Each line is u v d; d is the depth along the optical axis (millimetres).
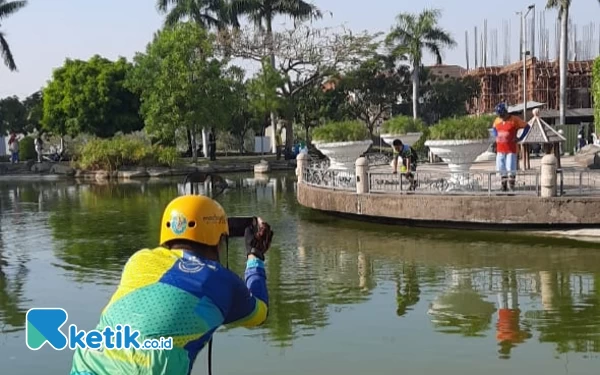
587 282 8211
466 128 12797
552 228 11352
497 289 8000
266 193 20750
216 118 34406
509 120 12445
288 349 6000
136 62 35156
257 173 31953
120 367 2518
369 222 13461
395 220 12969
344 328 6594
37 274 9484
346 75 41500
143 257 2721
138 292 2588
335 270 9281
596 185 12758
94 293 8250
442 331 6434
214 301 2631
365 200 13047
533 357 5652
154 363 2504
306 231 12727
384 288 8195
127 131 39969
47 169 35406
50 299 7992
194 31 34250
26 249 11633
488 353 5777
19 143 41969
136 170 31906
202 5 41344
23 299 8023
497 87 51844
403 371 5391
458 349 5898
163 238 2855
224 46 38250
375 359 5684
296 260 10023
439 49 40094
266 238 3199
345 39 39719
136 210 17172
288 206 16875
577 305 7227
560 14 33250
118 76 39500
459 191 12375
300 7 40188
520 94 49125
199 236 2793
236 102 35344
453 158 13000
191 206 2812
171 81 33438
